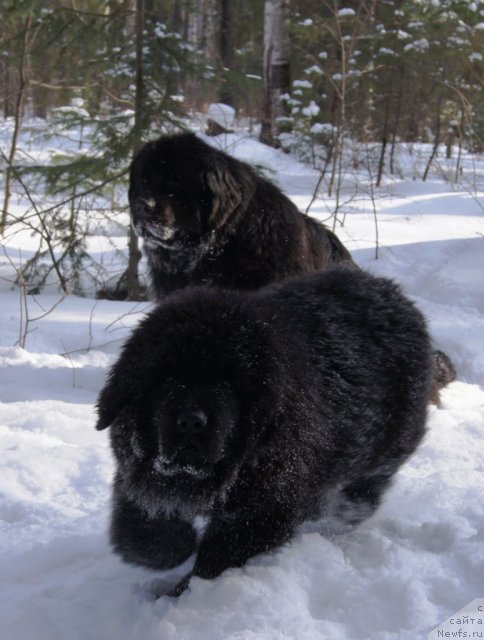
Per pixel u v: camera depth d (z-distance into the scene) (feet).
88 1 36.11
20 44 40.57
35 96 42.55
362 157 69.10
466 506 15.05
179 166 21.94
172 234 22.33
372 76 66.23
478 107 71.56
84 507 15.90
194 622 11.36
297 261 22.79
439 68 68.64
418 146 83.20
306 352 12.89
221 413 11.34
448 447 18.69
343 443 13.32
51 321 29.19
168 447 11.39
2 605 12.62
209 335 11.64
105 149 34.53
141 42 33.73
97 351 26.17
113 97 34.88
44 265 35.27
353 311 14.32
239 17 87.81
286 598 11.76
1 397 22.57
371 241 42.96
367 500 14.73
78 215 36.37
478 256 39.34
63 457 17.83
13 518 15.60
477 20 68.69
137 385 11.84
